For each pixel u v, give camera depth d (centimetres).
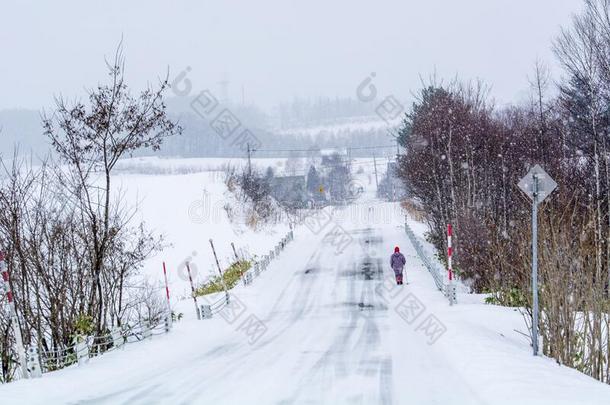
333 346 2264
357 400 1415
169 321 2777
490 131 5212
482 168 5069
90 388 1638
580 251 1973
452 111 5144
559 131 4797
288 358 2034
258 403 1406
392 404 1371
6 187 2270
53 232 2341
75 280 2428
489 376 1560
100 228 2458
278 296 3828
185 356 2173
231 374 1773
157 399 1477
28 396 1530
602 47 3619
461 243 4131
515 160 5034
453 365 1778
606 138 3938
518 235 3011
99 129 2417
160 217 6303
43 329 2328
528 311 2258
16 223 2184
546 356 1950
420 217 8006
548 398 1316
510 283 3155
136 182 7381
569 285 1945
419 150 5509
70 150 2422
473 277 3922
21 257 2178
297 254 5719
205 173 8244
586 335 1884
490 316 2752
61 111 2408
